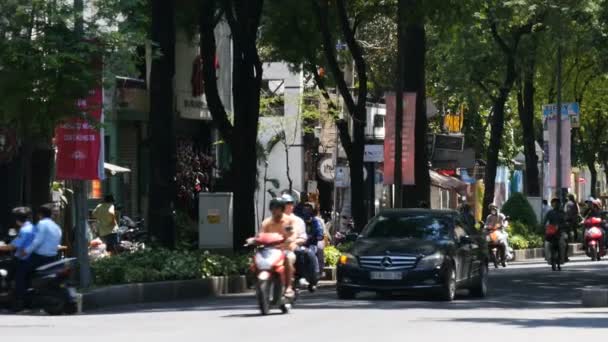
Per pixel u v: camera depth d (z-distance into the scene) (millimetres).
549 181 163750
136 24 71188
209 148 136625
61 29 67750
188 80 127875
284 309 62438
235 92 96312
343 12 104625
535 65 149625
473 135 195125
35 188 100500
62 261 65375
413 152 101375
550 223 118812
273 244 61562
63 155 70125
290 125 159625
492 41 142875
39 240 65062
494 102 145125
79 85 67625
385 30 153625
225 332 50438
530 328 51281
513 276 106125
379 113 183000
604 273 110312
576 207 164000
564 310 65688
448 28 102062
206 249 96812
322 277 102188
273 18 107625
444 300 74750
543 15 133750
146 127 120812
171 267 81250
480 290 81250
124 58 69062
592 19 129000
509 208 164375
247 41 95062
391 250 74688
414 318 58500
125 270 77750
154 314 64375
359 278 74875
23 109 68625
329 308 67500
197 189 127625
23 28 67688
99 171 70875
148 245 86000
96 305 70562
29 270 65375
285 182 161875
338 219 131750
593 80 186500
